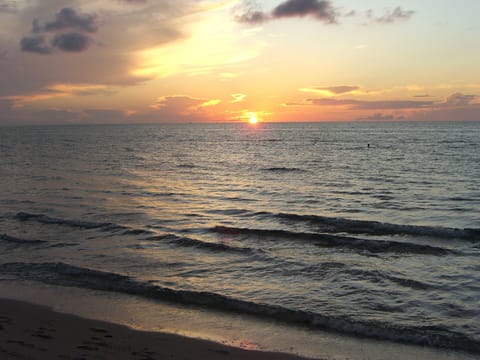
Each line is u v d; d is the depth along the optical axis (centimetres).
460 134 10650
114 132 17962
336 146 7038
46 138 11738
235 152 6050
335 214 1823
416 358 646
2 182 2873
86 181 2948
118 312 822
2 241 1357
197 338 708
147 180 3016
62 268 1075
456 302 857
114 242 1344
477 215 1750
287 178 3069
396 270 1062
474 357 650
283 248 1275
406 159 4375
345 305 853
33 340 676
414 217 1741
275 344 692
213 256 1194
